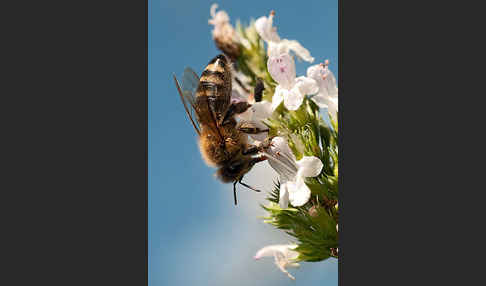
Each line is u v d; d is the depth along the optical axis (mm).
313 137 144
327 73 144
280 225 144
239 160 148
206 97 150
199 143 151
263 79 149
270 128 145
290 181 142
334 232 142
